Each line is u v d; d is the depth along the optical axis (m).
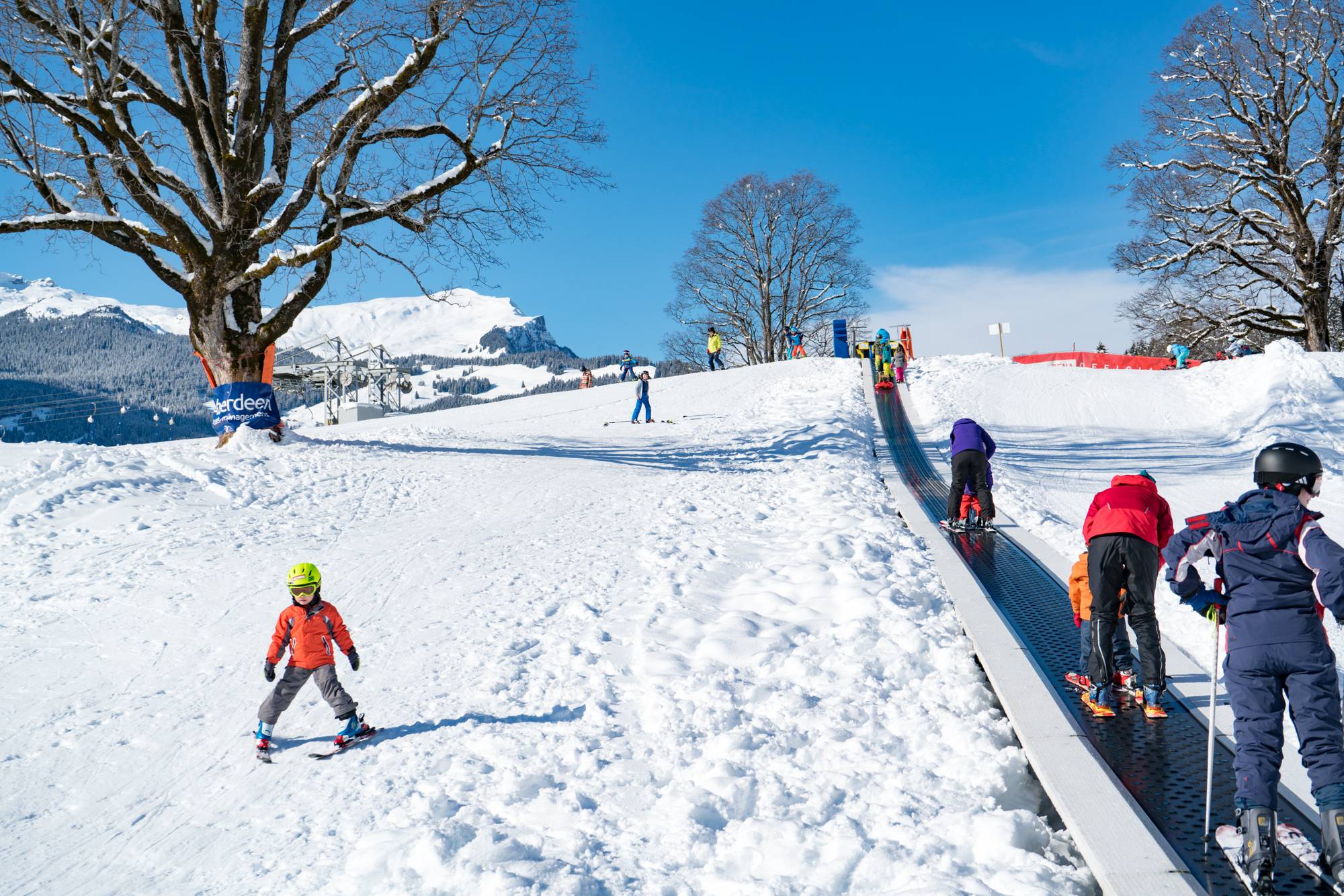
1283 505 3.58
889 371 28.62
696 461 18.11
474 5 16.06
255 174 17.03
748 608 7.63
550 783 4.69
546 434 22.78
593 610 7.70
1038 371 31.31
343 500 13.02
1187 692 5.45
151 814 4.74
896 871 3.69
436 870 3.84
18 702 6.20
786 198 54.09
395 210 17.06
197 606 8.20
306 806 4.70
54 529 10.59
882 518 11.07
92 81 14.73
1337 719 3.38
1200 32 36.31
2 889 4.07
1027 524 11.79
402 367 50.59
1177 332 41.34
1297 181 36.03
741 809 4.33
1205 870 3.57
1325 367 25.30
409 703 5.95
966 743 4.92
